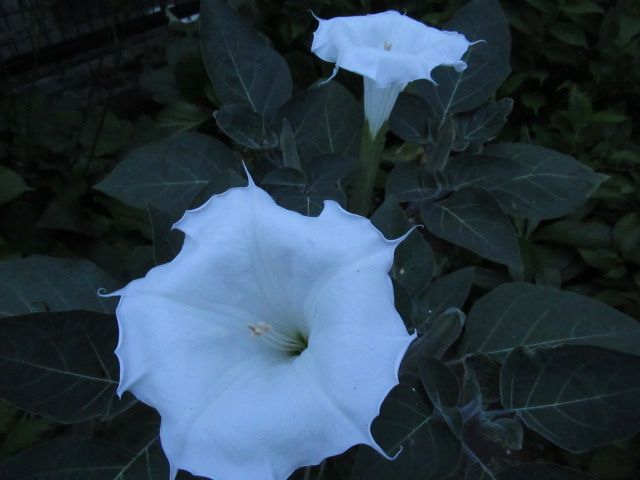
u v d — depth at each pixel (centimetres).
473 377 32
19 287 36
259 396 25
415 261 37
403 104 48
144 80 82
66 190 65
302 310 28
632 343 37
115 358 32
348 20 38
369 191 45
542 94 76
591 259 64
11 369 30
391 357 23
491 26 49
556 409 31
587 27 76
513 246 43
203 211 28
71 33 82
